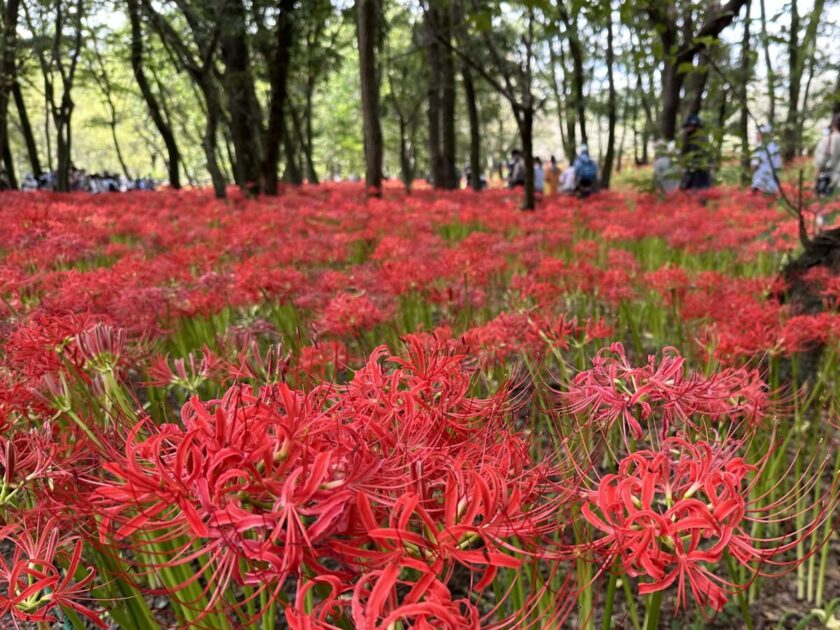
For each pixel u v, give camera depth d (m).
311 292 3.33
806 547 2.41
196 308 3.18
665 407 1.21
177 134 38.91
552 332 2.07
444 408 1.11
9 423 1.40
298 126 22.52
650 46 4.73
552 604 1.04
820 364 3.29
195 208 9.12
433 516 0.91
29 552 1.14
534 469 1.11
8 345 1.78
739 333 2.34
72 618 1.46
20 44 13.25
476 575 2.29
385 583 0.74
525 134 8.97
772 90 4.91
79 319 1.82
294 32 13.93
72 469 1.12
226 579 0.82
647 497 0.93
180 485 0.82
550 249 5.83
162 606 1.96
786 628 2.21
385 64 19.12
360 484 0.84
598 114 19.17
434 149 19.84
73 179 19.38
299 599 0.75
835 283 3.04
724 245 5.80
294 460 0.83
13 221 4.88
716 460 1.12
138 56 15.95
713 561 0.91
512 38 8.83
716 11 5.74
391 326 2.80
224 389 2.36
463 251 3.88
